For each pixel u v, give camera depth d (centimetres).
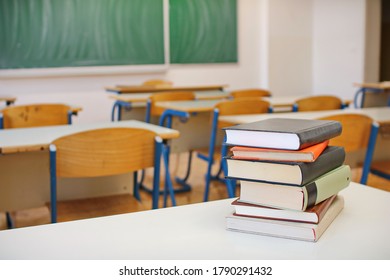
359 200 114
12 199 226
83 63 679
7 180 224
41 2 645
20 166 225
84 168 185
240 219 94
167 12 725
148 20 713
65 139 180
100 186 239
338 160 102
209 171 328
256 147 94
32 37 645
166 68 734
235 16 782
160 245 89
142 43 713
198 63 761
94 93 695
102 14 682
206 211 108
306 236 89
